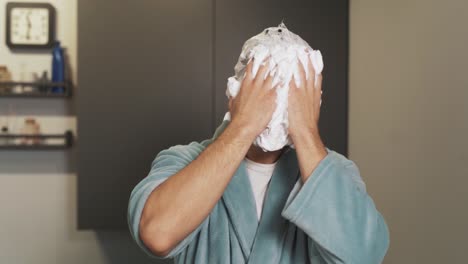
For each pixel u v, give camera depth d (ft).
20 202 7.80
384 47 6.78
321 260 2.64
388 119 6.66
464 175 4.99
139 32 6.90
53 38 7.64
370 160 7.01
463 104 5.04
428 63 5.82
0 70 7.45
